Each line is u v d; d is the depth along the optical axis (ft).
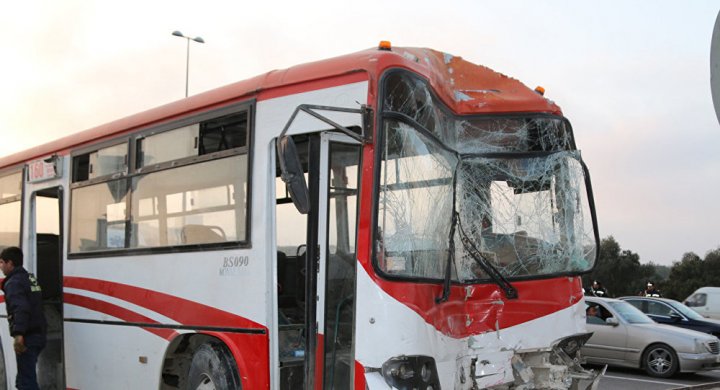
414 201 16.74
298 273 20.39
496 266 18.92
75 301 25.12
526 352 18.71
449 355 16.84
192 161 20.63
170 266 20.85
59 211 26.61
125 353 22.35
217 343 19.67
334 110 15.83
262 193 18.21
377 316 15.53
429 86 17.65
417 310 15.93
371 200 15.85
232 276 18.71
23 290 24.77
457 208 18.51
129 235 22.75
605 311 48.21
